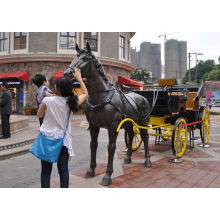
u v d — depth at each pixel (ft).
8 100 21.83
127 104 14.57
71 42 59.47
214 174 14.60
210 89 158.10
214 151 21.21
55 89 9.52
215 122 49.62
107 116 12.55
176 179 13.64
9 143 19.56
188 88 24.59
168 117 21.58
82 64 11.55
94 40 61.67
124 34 68.90
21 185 12.57
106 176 12.73
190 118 22.47
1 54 62.03
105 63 61.31
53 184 12.62
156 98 17.97
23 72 58.23
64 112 9.19
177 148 17.40
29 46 58.29
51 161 8.79
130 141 17.25
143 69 176.14
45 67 57.72
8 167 15.76
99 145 23.68
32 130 27.71
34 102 58.29
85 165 16.53
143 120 16.48
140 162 17.42
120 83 65.05
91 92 12.59
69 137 9.43
